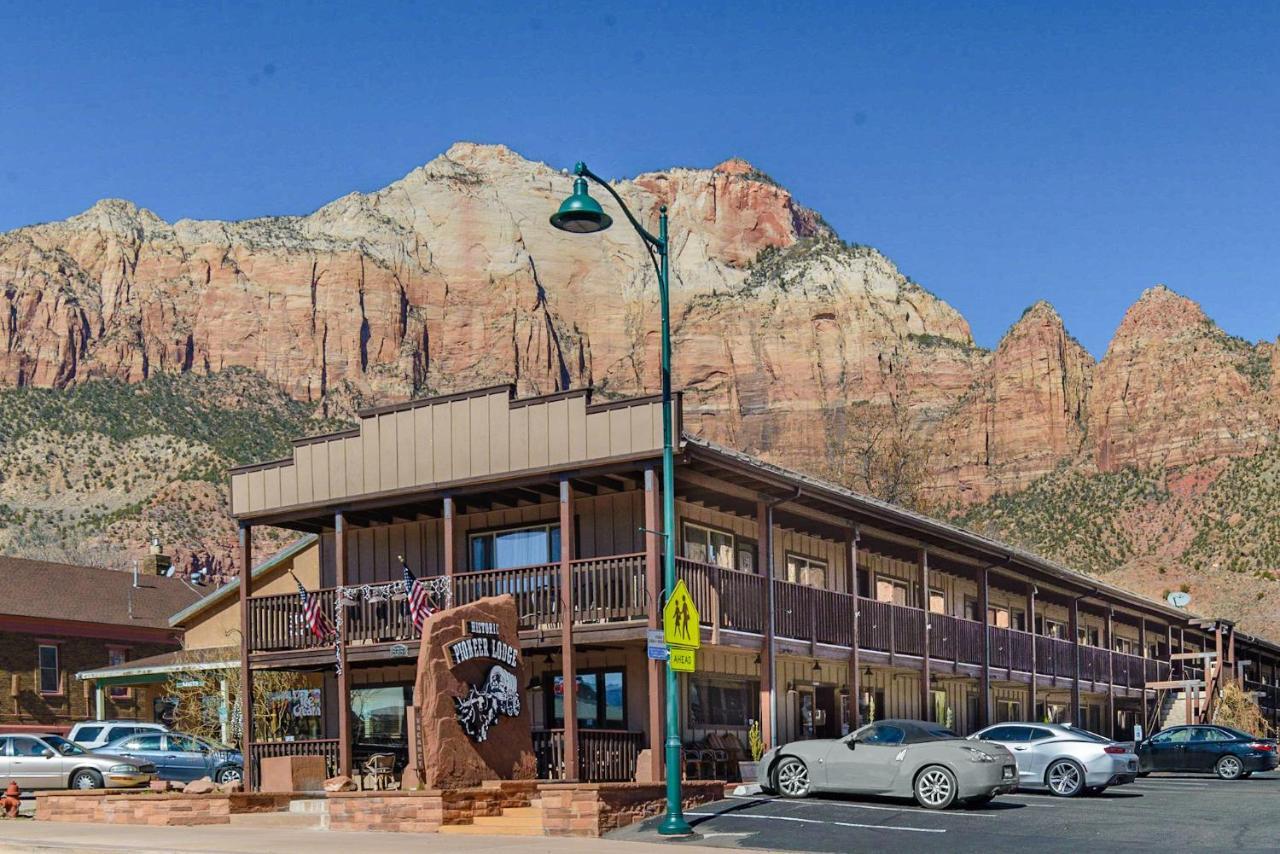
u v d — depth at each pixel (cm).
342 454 3109
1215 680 5675
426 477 2983
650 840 2098
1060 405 19850
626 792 2259
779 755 2634
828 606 3281
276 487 3192
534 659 3078
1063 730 2928
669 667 2183
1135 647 6075
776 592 3092
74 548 14538
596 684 2994
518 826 2309
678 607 2211
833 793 2606
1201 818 2336
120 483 16375
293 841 2084
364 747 3122
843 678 3581
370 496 3048
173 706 5475
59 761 3244
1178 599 6200
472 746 2553
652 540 2695
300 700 3506
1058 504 17838
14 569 5341
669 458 2269
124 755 3356
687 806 2442
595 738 2761
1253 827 2203
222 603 4203
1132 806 2562
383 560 3312
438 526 3244
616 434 2755
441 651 2541
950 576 4347
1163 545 15725
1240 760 3772
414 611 2872
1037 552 16288
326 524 3322
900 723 2570
